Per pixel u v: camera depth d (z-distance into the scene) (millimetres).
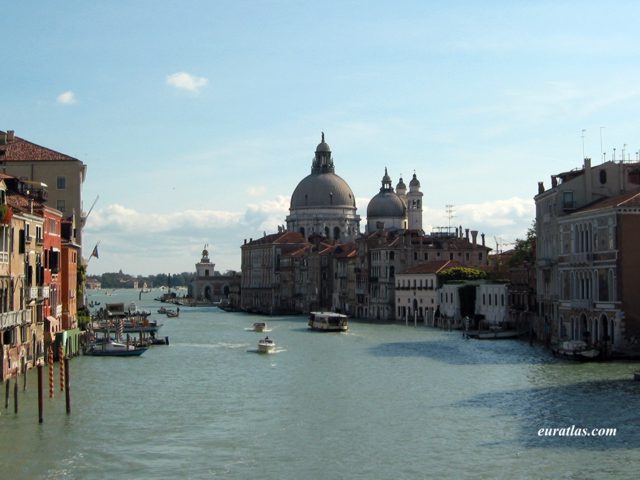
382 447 47156
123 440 49406
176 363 88125
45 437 49969
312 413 57219
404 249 176875
